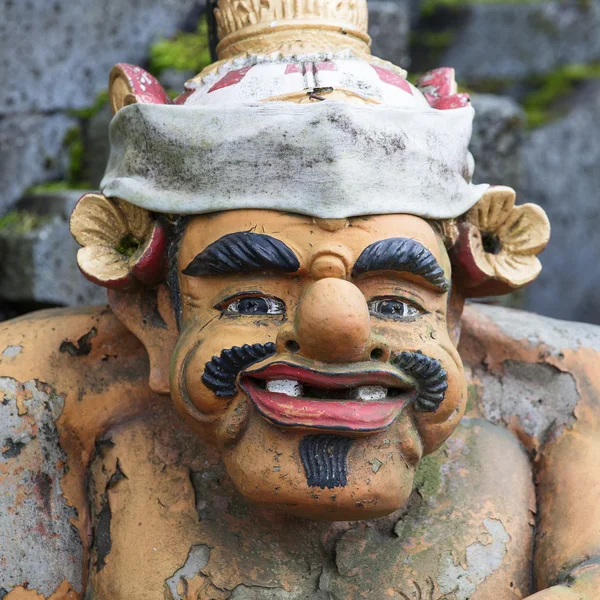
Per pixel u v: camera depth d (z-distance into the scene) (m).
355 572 1.77
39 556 1.76
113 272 1.78
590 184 4.75
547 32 4.73
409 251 1.62
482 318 2.06
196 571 1.75
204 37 3.55
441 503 1.85
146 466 1.85
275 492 1.59
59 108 3.40
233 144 1.63
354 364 1.57
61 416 1.86
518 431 1.98
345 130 1.60
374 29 3.58
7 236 3.03
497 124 3.41
